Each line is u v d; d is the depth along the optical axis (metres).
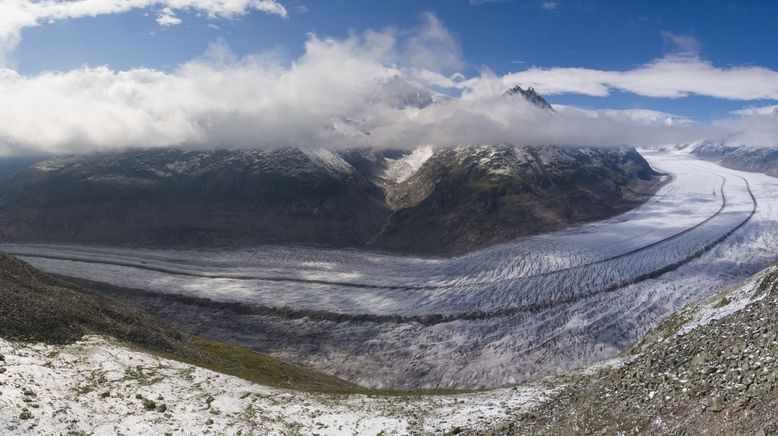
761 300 29.22
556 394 37.22
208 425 33.38
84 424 29.42
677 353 27.38
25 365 35.00
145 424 31.42
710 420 19.23
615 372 31.06
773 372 19.25
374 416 36.78
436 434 32.16
